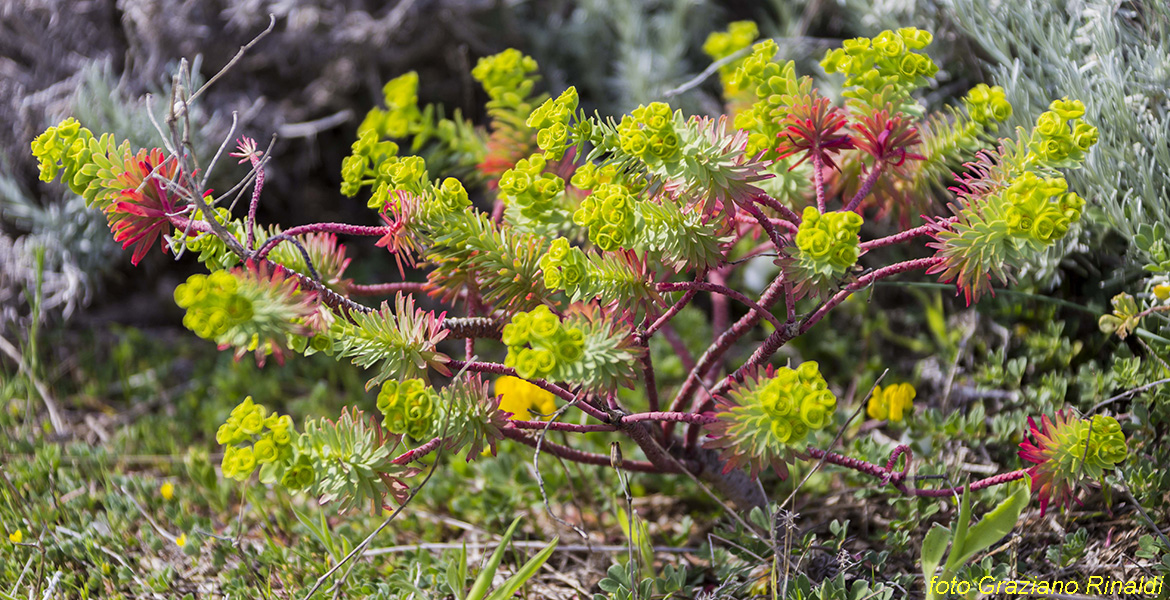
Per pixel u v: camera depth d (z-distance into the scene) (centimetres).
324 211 177
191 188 95
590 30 170
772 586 100
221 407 138
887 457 113
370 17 160
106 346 155
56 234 139
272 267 98
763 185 106
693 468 109
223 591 109
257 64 158
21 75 151
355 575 108
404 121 121
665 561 112
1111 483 106
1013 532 108
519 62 117
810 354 139
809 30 159
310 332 90
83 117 137
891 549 109
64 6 150
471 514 119
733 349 145
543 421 103
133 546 115
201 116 146
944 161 104
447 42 166
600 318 95
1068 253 113
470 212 100
